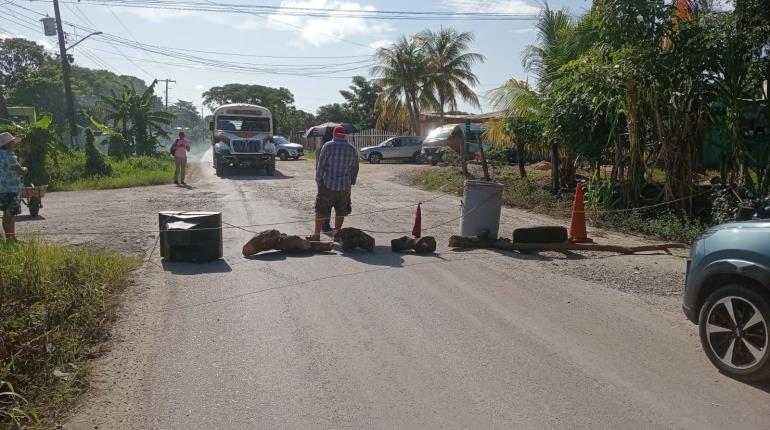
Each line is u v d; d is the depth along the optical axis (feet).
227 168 80.38
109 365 16.74
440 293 23.79
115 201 52.29
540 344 18.51
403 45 132.16
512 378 16.02
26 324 18.06
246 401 14.66
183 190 61.62
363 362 16.96
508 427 13.48
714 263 16.69
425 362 16.99
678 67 39.58
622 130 45.32
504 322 20.49
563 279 26.40
